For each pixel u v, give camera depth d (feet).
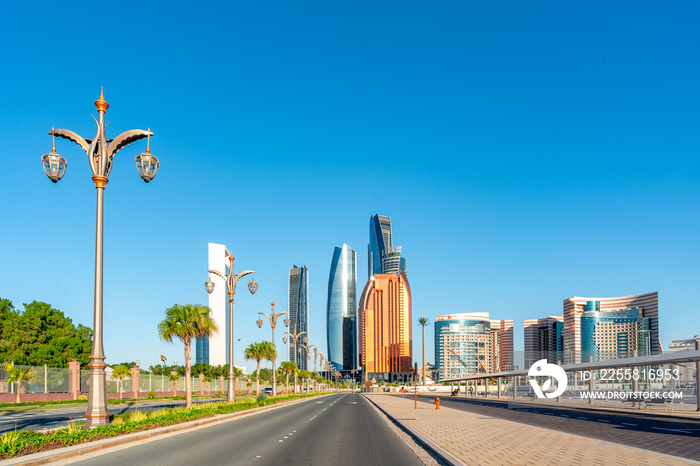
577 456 49.39
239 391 381.81
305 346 335.26
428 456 52.95
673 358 112.78
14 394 169.99
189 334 132.26
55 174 62.85
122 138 65.57
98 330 63.62
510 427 87.51
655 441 63.72
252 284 138.10
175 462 45.27
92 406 63.05
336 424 96.73
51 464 43.50
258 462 45.98
